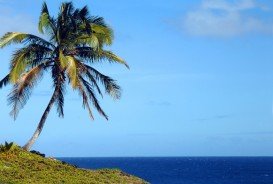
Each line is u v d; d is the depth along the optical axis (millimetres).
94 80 35438
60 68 34250
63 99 35406
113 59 35469
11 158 30875
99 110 35719
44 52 34625
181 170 178375
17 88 32938
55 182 27453
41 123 34750
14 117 33125
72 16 34750
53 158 35531
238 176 138625
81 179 29625
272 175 145375
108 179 31984
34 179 27172
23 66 33250
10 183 25547
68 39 34438
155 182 102812
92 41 33688
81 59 35500
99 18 35156
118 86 35656
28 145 34438
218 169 194750
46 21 33719
